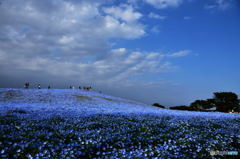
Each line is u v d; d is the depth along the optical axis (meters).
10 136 8.06
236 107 52.78
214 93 56.31
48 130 10.60
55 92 50.16
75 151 7.04
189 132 11.22
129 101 58.66
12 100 33.59
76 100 41.75
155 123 14.27
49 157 6.32
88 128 11.81
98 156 7.00
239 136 10.66
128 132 10.77
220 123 16.39
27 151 6.64
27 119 14.35
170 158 6.73
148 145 8.40
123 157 6.63
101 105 36.81
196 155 7.14
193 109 59.75
